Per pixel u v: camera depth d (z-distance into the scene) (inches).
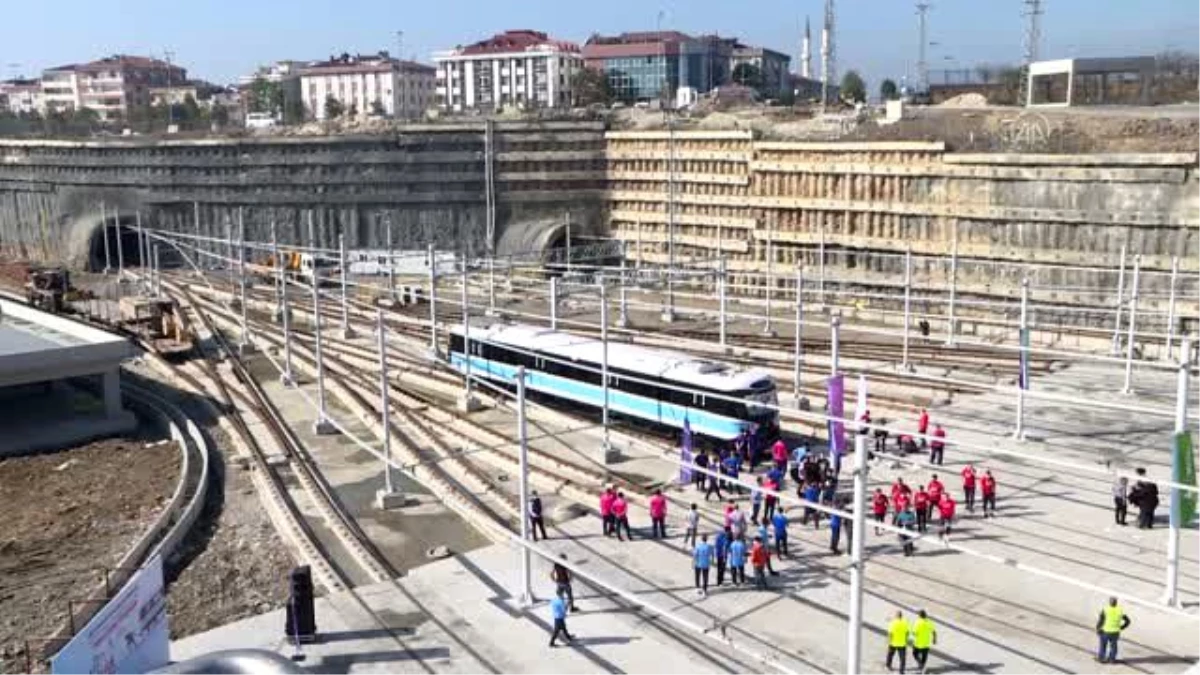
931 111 3526.1
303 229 4133.9
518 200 3946.9
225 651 852.6
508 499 1478.8
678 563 1224.2
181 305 3248.0
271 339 2723.9
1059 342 2340.1
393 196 4033.0
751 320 2699.3
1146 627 1026.7
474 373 2100.1
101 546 1406.3
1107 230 2534.5
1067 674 941.2
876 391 1969.7
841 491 1419.8
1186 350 1044.5
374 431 1904.5
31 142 4547.2
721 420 1654.8
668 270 2596.0
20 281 3860.7
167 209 4286.4
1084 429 1681.8
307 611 1050.1
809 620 1064.2
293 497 1566.2
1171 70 4055.1
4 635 1142.3
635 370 1804.9
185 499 1573.6
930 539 844.6
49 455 1863.9
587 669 985.5
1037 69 4195.4
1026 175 2669.8
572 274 2859.3
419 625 1087.6
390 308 3083.2
